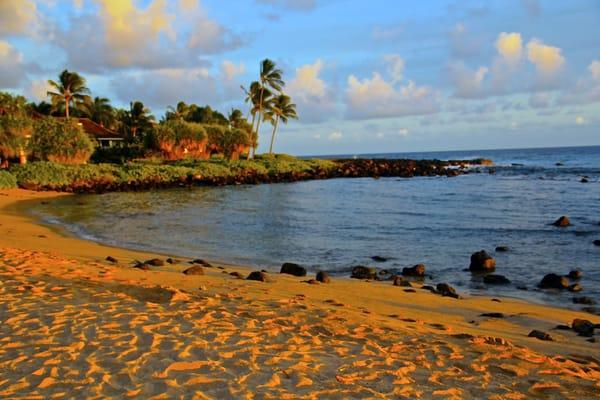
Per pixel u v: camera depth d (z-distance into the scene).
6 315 6.96
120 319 6.88
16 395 4.52
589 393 5.21
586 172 61.47
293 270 12.86
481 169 73.69
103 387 4.73
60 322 6.68
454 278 13.09
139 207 29.00
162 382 4.89
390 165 73.19
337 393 4.84
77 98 61.72
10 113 46.47
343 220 23.58
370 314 8.38
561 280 11.98
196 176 48.69
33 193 36.12
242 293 9.36
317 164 68.19
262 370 5.33
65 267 10.64
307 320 7.50
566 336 7.88
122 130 72.12
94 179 42.00
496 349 6.55
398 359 5.96
